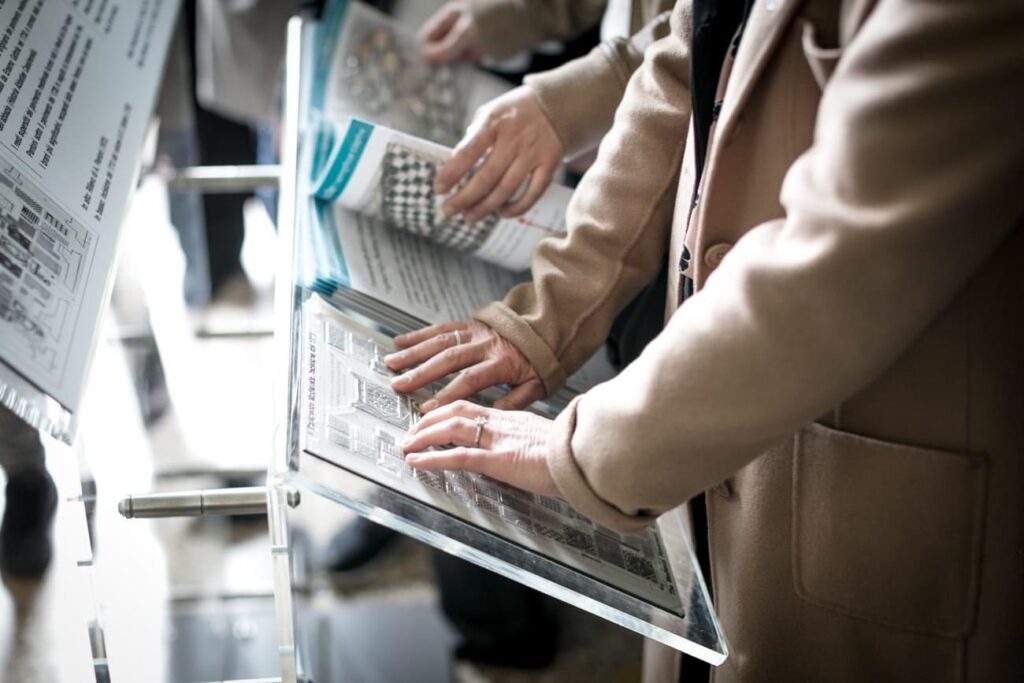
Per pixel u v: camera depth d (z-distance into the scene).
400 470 0.77
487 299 1.08
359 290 0.99
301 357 0.84
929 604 0.79
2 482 0.76
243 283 2.54
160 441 1.34
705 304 0.68
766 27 0.72
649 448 0.70
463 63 1.53
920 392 0.75
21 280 0.68
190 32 2.29
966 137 0.59
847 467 0.78
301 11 1.75
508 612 1.71
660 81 0.96
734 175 0.75
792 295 0.63
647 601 0.79
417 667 1.71
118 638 0.86
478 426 0.81
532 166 1.08
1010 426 0.75
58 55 0.96
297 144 1.13
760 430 0.67
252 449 1.52
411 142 1.06
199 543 1.48
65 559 0.72
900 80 0.59
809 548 0.81
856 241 0.60
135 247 1.25
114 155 0.92
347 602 1.85
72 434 0.64
